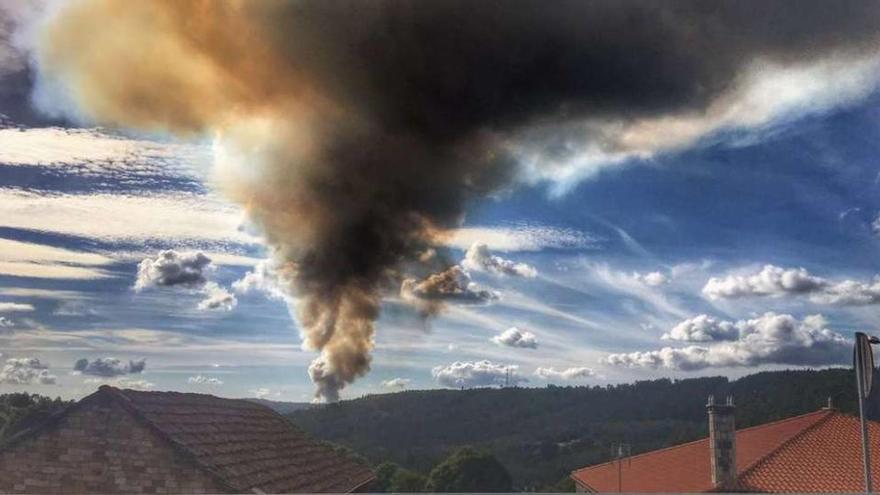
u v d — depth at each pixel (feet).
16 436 32.40
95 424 32.73
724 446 41.04
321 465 43.86
